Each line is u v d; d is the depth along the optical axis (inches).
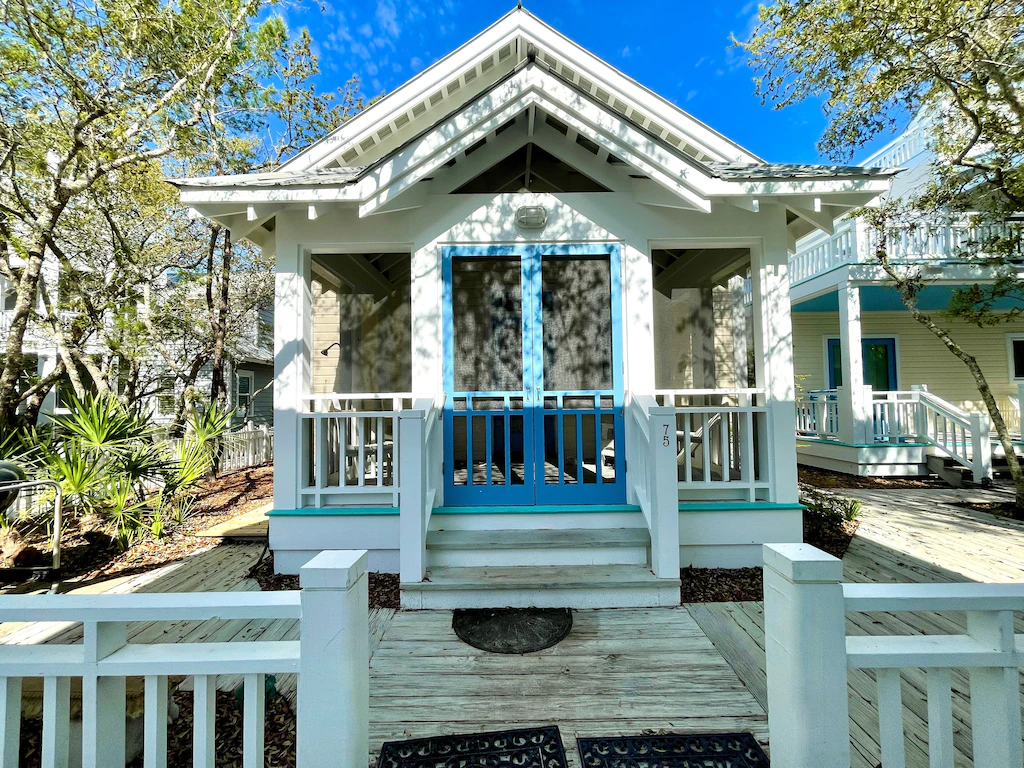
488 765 68.9
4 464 156.3
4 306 351.6
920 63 200.2
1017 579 135.9
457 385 152.6
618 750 71.2
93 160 216.8
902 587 50.9
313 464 163.9
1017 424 368.2
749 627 108.5
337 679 49.7
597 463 150.3
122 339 290.7
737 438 174.6
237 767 66.3
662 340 200.1
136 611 49.6
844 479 292.0
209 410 221.0
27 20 183.0
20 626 115.0
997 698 49.1
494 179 185.8
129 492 173.6
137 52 207.5
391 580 136.3
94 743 49.5
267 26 247.4
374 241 153.6
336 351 226.1
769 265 153.2
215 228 311.1
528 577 121.0
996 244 231.6
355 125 185.6
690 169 137.0
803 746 48.3
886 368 382.6
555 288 155.3
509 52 196.9
